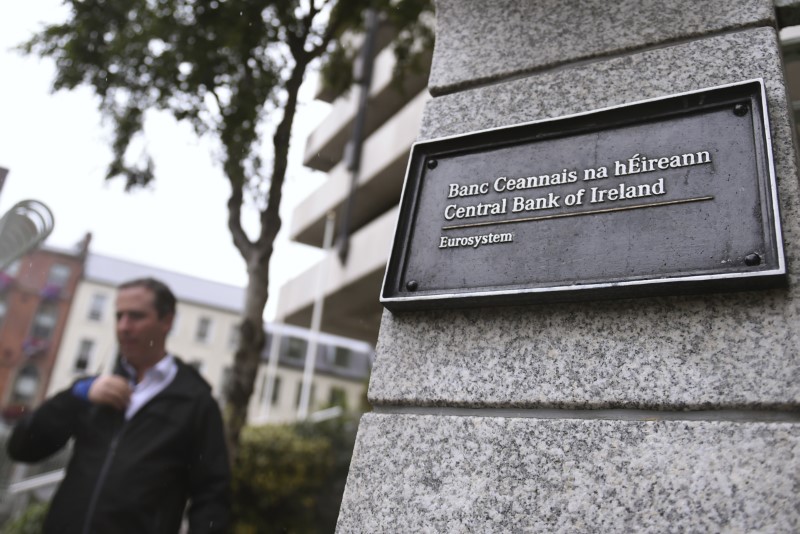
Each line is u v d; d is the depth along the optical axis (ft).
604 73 5.82
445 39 6.97
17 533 21.58
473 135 5.97
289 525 24.71
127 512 7.03
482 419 4.95
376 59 45.14
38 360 115.14
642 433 4.36
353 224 48.91
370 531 4.94
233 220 13.10
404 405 5.39
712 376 4.33
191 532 7.18
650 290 4.62
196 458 7.65
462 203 5.76
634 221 4.90
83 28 12.50
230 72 13.00
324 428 37.99
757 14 5.36
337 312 47.47
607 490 4.30
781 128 4.83
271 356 76.89
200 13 12.30
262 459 24.71
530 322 5.12
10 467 30.32
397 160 38.47
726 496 3.97
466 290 5.32
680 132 5.05
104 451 7.45
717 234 4.56
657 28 5.76
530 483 4.55
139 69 12.83
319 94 29.60
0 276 42.04
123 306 8.03
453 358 5.31
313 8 12.60
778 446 3.96
